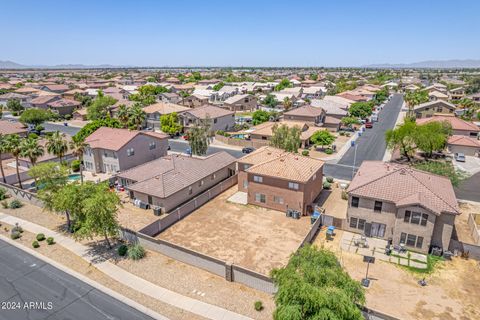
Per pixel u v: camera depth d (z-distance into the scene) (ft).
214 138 264.31
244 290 86.99
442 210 99.91
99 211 101.24
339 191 155.74
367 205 112.57
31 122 292.20
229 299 83.51
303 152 217.56
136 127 253.44
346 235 115.65
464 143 209.56
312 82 640.58
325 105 325.83
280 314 60.13
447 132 213.66
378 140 251.80
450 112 325.62
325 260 69.87
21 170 180.55
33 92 470.80
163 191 134.00
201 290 87.04
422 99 389.80
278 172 133.08
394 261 100.17
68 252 106.22
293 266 69.46
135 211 135.54
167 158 162.40
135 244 109.40
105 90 485.97
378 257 102.27
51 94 435.12
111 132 194.70
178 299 83.61
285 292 62.18
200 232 118.52
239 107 388.57
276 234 116.88
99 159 186.29
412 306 81.35
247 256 103.30
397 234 106.63
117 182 164.86
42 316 77.87
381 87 603.26
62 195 107.45
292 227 121.80
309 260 70.69
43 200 119.85
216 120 274.77
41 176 128.36
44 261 101.19
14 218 131.54
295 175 129.90
